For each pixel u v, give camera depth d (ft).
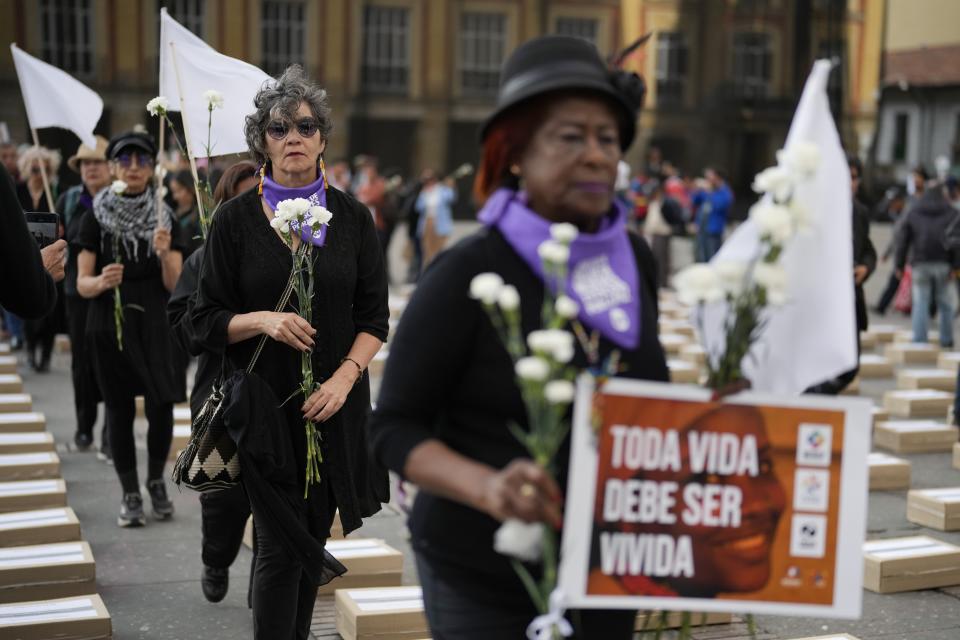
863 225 26.40
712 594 7.73
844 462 7.91
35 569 17.39
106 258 21.06
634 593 7.59
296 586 13.24
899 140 200.34
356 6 162.40
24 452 25.76
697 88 177.88
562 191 7.86
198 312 13.50
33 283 10.69
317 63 161.68
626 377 7.98
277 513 13.05
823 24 180.45
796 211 7.61
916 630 17.19
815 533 7.88
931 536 22.04
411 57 165.68
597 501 7.49
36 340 38.60
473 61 168.66
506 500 7.02
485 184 8.49
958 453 28.02
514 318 7.30
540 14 169.48
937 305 47.57
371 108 164.86
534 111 7.97
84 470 26.14
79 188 27.40
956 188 54.85
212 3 155.74
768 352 8.48
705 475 7.70
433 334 7.97
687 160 178.09
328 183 14.23
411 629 16.26
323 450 13.58
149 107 17.35
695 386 8.04
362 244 13.98
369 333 13.97
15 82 141.49
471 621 8.20
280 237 13.47
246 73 17.29
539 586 8.10
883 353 48.37
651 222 72.02
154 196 21.59
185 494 24.20
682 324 49.85
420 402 8.02
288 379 13.41
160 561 20.01
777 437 7.82
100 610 16.11
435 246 71.77
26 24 144.66
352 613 16.25
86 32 148.56
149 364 21.29
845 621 17.53
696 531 7.69
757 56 179.63
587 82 7.73
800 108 8.52
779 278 7.52
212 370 14.32
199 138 17.15
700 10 176.04
